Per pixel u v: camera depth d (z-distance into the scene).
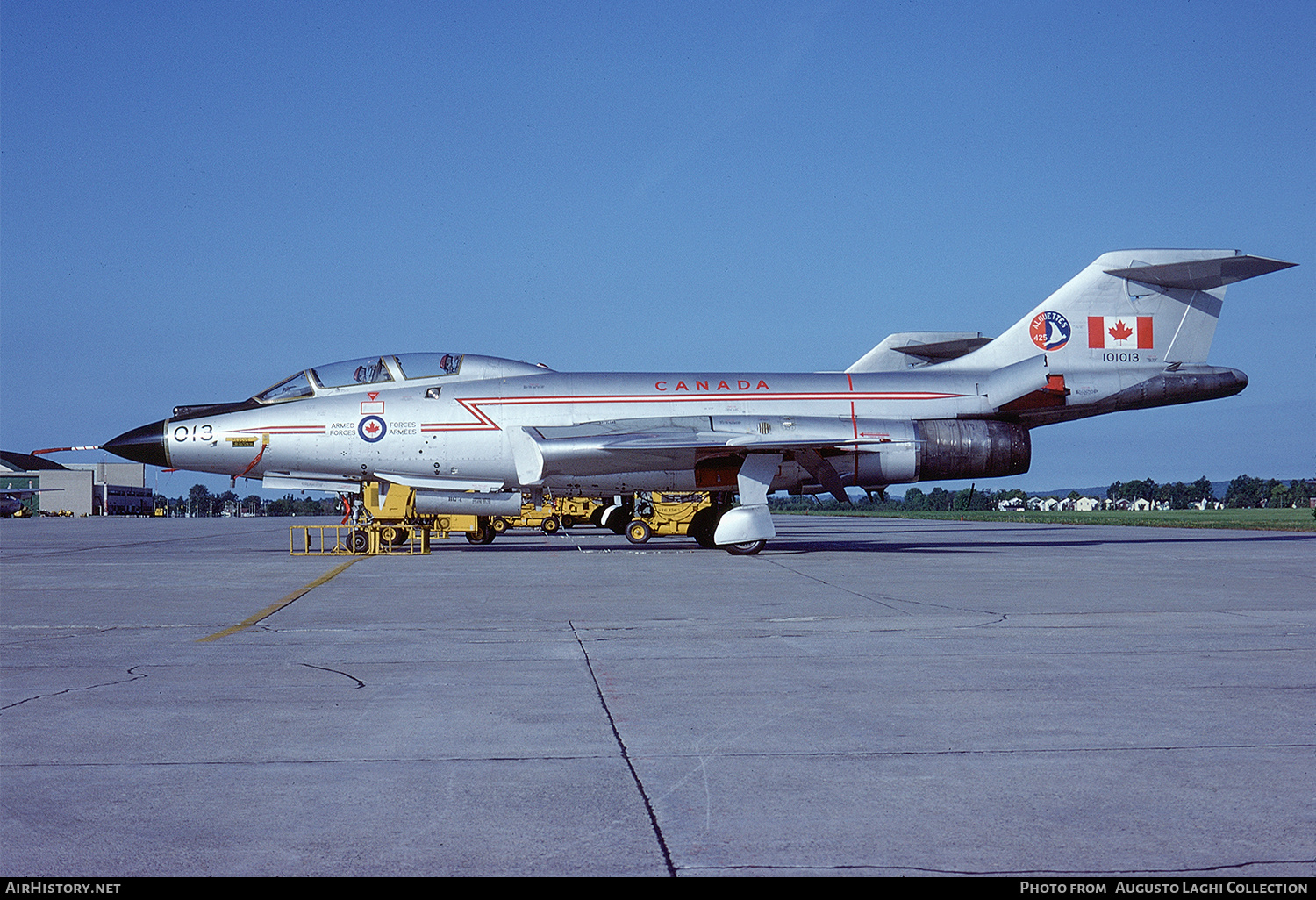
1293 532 35.03
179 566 18.64
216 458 20.92
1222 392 22.12
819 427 20.31
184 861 3.58
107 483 143.38
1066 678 6.89
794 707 6.02
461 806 4.16
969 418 21.50
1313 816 4.03
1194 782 4.46
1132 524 49.44
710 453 19.61
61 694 6.46
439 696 6.35
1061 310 21.98
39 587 14.18
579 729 5.48
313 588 13.77
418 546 25.70
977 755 4.92
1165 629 9.29
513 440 20.25
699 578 15.00
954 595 12.41
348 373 21.42
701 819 4.00
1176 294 22.17
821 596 12.24
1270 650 8.08
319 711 5.93
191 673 7.21
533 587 13.68
